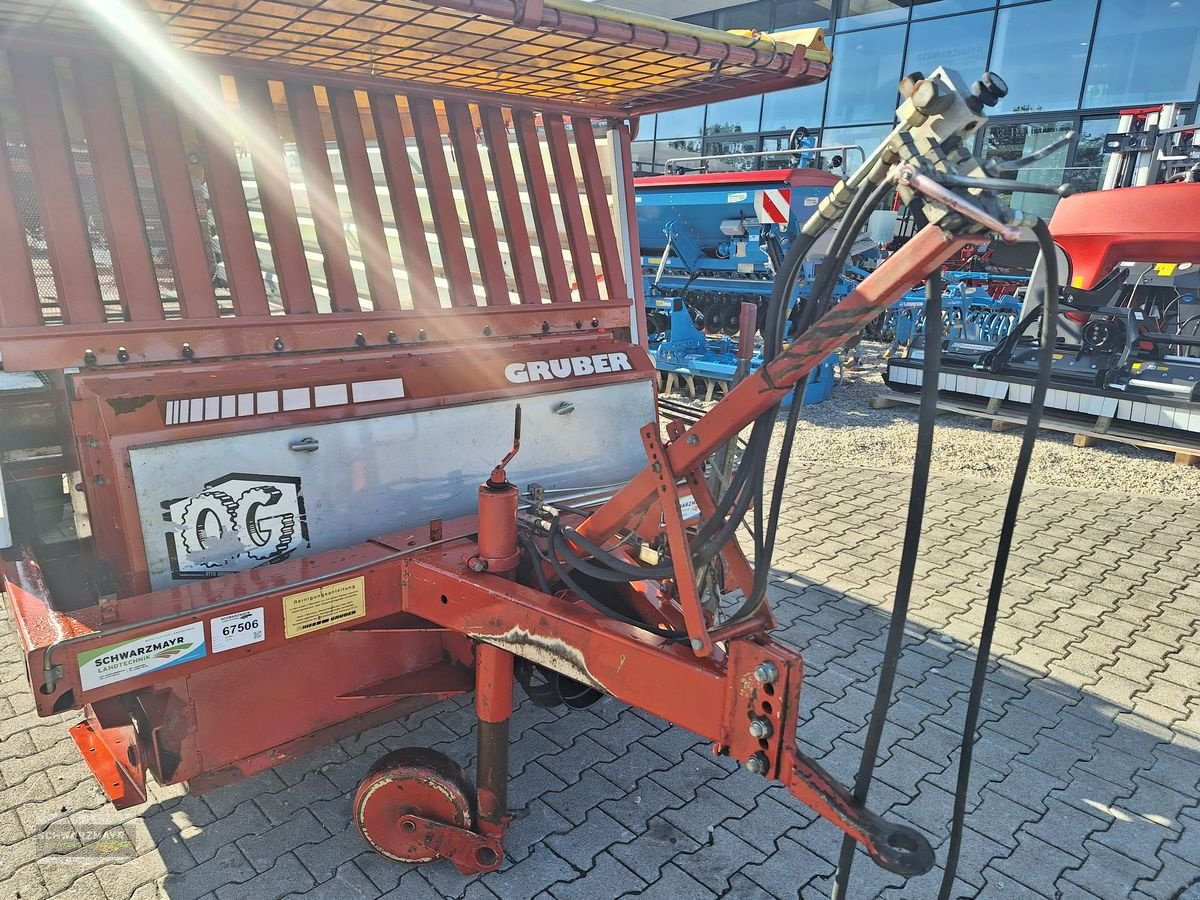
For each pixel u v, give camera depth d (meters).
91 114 2.33
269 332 2.63
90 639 1.96
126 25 2.12
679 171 18.34
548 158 3.60
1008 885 2.61
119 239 2.37
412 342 2.95
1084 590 4.65
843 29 15.77
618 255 3.63
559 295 3.41
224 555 2.48
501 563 2.40
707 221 11.07
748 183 10.23
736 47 2.50
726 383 8.40
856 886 2.59
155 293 2.43
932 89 1.42
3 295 2.18
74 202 2.29
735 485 1.96
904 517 5.71
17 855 2.63
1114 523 5.63
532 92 3.18
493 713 2.44
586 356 3.40
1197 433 6.79
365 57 2.54
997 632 4.18
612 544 2.47
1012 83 14.25
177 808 2.87
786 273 1.77
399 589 2.53
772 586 4.65
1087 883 2.63
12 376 2.85
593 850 2.71
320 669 2.57
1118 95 13.22
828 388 9.12
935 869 2.67
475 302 3.13
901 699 3.60
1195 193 6.94
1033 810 2.95
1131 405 7.07
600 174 3.55
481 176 3.15
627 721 3.46
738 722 1.96
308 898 2.49
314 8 1.99
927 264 1.53
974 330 11.82
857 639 4.10
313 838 2.74
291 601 2.27
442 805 2.48
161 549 2.36
